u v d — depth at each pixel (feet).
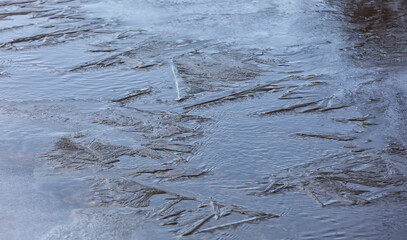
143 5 27.55
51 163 11.35
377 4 27.53
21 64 18.67
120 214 9.43
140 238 8.71
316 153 12.05
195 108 14.78
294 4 27.73
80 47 20.70
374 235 8.94
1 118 13.83
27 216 9.20
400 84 16.42
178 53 19.76
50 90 16.14
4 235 8.58
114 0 28.84
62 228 8.88
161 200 9.96
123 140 12.64
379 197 10.16
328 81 16.83
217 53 19.72
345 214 9.56
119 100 15.37
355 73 17.53
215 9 26.68
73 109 14.62
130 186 10.47
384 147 12.32
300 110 14.62
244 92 15.97
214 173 11.11
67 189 10.25
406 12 25.80
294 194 10.26
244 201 9.98
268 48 20.39
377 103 15.01
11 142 12.32
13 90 16.08
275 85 16.55
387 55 19.40
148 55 19.57
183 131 13.23
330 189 10.44
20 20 24.84
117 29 23.16
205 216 9.43
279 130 13.32
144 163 11.50
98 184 10.51
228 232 8.96
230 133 13.12
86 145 12.30
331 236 8.89
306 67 18.26
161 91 16.05
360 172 11.14
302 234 8.93
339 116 14.19
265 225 9.18
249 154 12.00
